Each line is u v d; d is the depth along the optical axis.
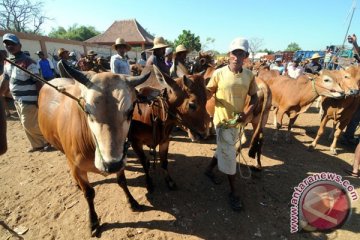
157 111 4.02
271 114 10.25
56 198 4.30
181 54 6.79
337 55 13.25
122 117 2.57
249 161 5.77
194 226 3.73
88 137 2.88
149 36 36.44
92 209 3.57
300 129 8.34
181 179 4.94
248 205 4.24
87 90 2.62
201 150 6.30
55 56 14.34
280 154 6.25
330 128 8.58
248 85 3.78
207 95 3.93
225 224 3.80
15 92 5.61
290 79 6.91
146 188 4.61
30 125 5.86
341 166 5.72
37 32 41.47
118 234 3.54
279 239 3.57
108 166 2.48
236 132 3.85
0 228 3.63
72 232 3.58
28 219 3.83
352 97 5.80
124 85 2.69
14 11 37.12
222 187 4.71
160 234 3.56
